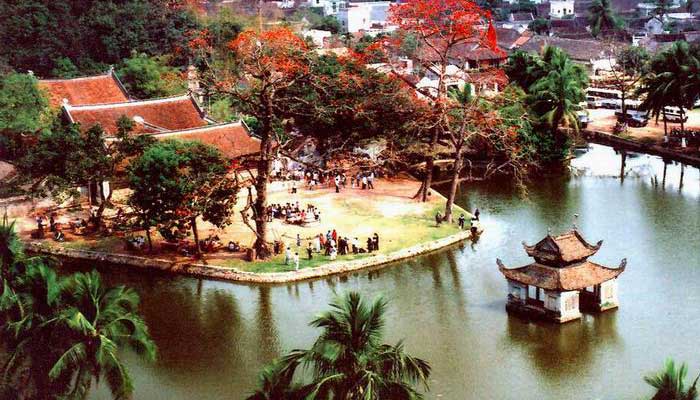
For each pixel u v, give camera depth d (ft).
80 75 476.54
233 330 215.31
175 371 192.24
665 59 419.33
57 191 285.43
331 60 370.73
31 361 144.66
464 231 287.28
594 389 179.73
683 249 266.77
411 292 238.89
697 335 204.33
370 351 132.16
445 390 180.45
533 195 342.85
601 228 292.20
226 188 259.19
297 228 288.51
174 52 495.41
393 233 284.41
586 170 386.11
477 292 237.86
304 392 129.70
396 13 329.31
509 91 387.96
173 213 254.68
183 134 331.16
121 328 149.28
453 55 543.80
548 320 214.48
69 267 262.47
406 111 343.26
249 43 313.53
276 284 246.88
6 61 466.29
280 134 350.02
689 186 350.84
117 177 309.22
